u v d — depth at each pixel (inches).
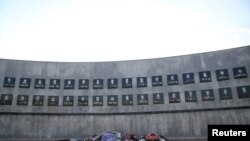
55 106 890.7
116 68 942.4
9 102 872.9
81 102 900.6
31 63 934.4
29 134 849.5
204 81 855.7
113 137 781.3
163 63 917.2
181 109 848.9
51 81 919.0
